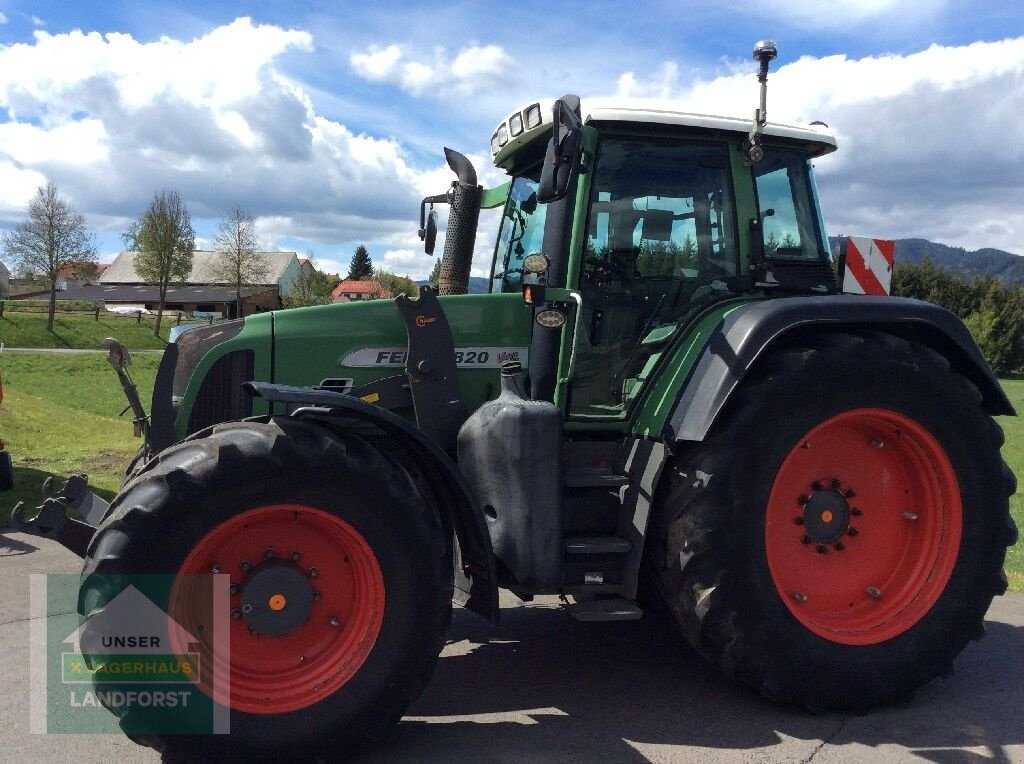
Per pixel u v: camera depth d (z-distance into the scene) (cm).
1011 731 312
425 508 285
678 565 317
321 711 271
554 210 354
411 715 321
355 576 286
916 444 346
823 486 345
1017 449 1409
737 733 307
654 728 310
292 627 279
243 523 271
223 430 276
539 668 374
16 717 316
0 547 583
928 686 358
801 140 384
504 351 365
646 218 368
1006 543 353
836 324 349
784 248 390
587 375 362
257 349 346
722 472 314
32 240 4016
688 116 361
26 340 3838
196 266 7619
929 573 346
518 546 308
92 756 285
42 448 1062
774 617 317
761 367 330
